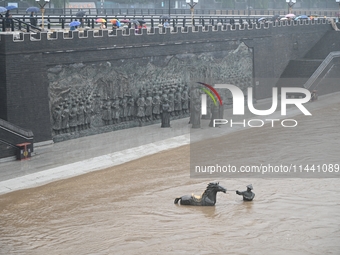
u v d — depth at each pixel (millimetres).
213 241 37750
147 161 57875
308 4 173375
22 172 53938
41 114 62594
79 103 66125
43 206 45781
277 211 43438
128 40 69875
